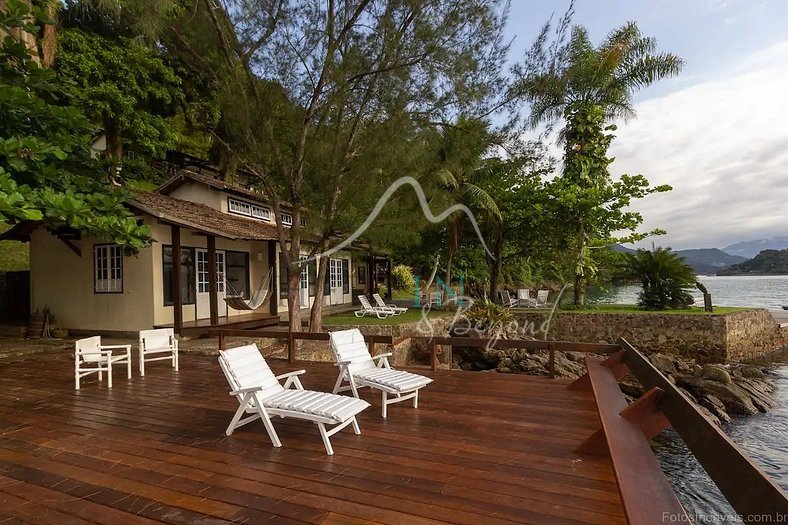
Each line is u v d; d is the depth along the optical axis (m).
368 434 4.04
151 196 12.10
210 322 11.20
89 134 7.79
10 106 5.96
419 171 7.94
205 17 7.63
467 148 8.41
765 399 9.26
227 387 6.00
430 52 7.41
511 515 2.59
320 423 3.62
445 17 7.43
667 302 15.90
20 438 4.03
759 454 6.67
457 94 7.82
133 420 4.55
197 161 21.97
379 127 7.76
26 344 10.12
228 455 3.58
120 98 17.75
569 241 17.17
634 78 17.31
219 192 14.50
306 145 8.22
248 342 9.80
